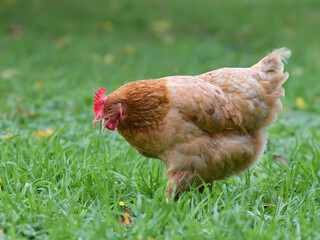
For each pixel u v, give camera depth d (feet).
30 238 16.10
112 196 19.95
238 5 72.79
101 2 71.20
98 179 19.65
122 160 23.18
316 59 52.39
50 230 15.71
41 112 33.45
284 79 20.48
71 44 56.34
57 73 45.91
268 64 20.53
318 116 34.65
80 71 46.70
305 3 74.08
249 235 15.57
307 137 28.73
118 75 44.45
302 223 16.89
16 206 17.35
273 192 20.76
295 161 23.44
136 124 19.04
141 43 58.18
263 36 61.26
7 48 53.78
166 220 16.58
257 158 20.43
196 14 68.39
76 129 28.60
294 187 21.04
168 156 19.21
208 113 18.97
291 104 37.68
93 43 57.11
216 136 19.49
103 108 18.94
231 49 57.31
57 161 21.67
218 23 65.67
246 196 19.81
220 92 19.48
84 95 37.09
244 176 22.94
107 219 16.65
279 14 69.51
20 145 24.72
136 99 18.71
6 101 35.86
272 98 20.31
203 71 46.83
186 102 18.67
